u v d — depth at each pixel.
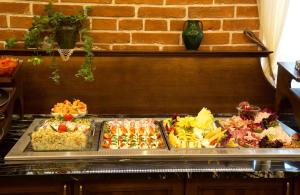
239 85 2.49
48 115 2.43
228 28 2.50
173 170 1.84
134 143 2.05
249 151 1.98
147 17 2.46
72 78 2.41
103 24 2.45
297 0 2.46
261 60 2.53
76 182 1.85
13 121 2.33
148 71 2.44
